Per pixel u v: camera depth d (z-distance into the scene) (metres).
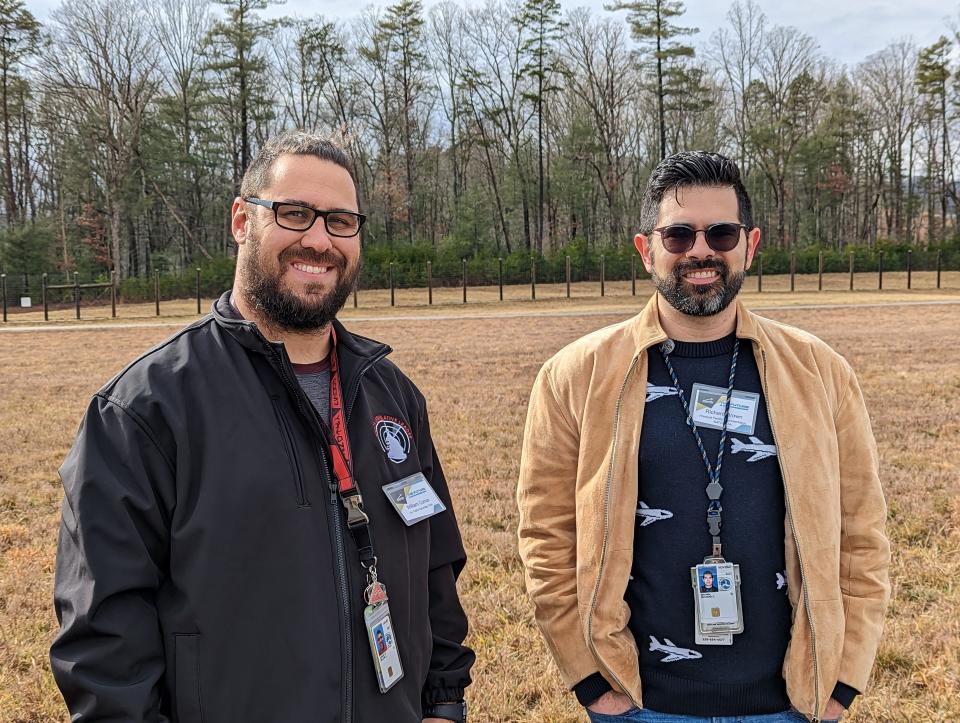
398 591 1.73
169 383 1.55
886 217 59.94
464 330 21.06
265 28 46.66
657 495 2.01
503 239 55.59
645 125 56.25
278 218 1.71
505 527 5.39
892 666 3.51
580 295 35.97
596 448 2.06
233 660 1.47
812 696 1.91
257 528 1.51
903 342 15.71
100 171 43.88
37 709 3.24
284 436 1.61
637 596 2.02
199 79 47.81
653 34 47.75
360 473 1.73
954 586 4.28
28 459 7.50
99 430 1.50
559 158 52.47
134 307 34.97
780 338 2.10
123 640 1.41
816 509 1.95
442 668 1.95
